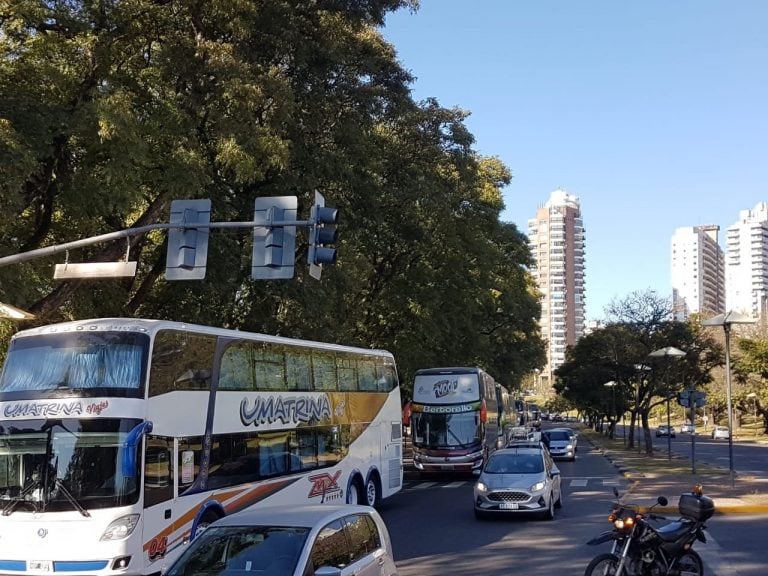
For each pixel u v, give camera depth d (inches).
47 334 449.1
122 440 413.1
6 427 419.5
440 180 1310.3
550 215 7003.0
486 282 1701.5
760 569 467.2
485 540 593.3
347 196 1024.2
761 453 1951.3
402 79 1072.2
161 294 915.4
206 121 775.1
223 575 257.9
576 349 2608.3
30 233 750.5
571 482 1090.7
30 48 636.1
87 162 657.0
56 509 400.2
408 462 1665.8
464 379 1219.9
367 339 1518.2
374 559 307.4
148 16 719.7
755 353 2460.6
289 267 516.1
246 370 558.9
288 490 597.0
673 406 5152.6
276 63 858.1
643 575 393.1
